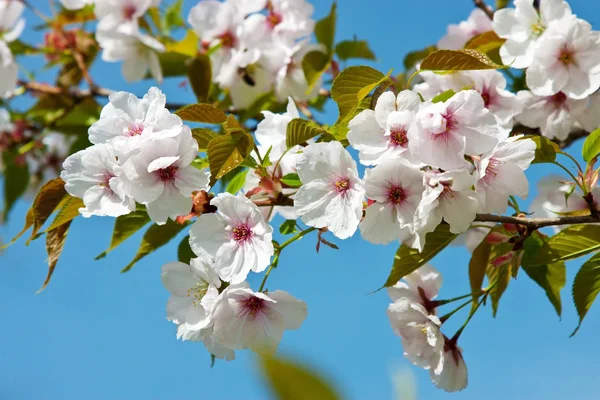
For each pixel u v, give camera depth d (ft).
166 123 3.65
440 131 3.59
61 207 3.80
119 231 3.91
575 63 4.08
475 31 4.65
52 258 3.83
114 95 3.69
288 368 1.29
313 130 3.69
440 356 3.84
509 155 3.66
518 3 4.14
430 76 4.13
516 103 4.10
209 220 3.70
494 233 3.90
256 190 3.73
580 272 3.80
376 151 3.62
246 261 3.67
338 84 3.69
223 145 3.66
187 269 3.76
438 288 3.93
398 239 3.67
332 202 3.65
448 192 3.61
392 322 3.90
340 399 1.29
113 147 3.65
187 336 3.74
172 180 3.67
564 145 4.27
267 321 3.71
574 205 4.13
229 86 4.68
